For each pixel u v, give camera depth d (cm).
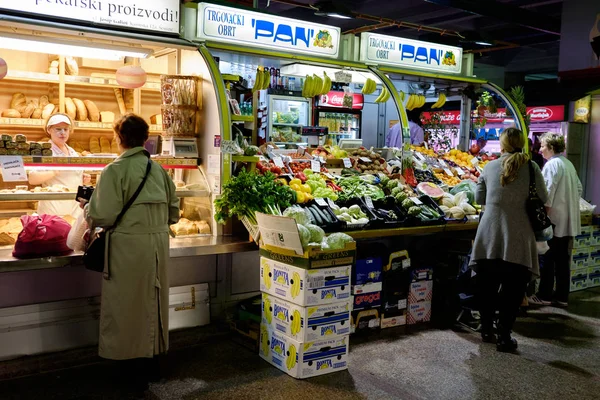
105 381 370
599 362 435
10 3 387
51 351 390
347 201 518
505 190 441
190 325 452
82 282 404
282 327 398
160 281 357
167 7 452
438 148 824
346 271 399
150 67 595
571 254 648
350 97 657
